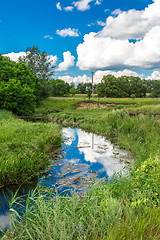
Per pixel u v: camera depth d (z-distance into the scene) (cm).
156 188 352
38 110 3244
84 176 598
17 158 615
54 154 855
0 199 463
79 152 891
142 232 234
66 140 1180
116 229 235
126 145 943
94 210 294
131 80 8631
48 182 558
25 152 686
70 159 784
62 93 8425
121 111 1572
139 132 1016
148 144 815
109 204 292
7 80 2833
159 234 228
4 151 664
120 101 3538
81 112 2589
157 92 7725
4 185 538
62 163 733
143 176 397
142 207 296
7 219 372
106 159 773
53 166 698
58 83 8444
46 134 991
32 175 586
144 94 8675
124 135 1132
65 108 3344
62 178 585
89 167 680
